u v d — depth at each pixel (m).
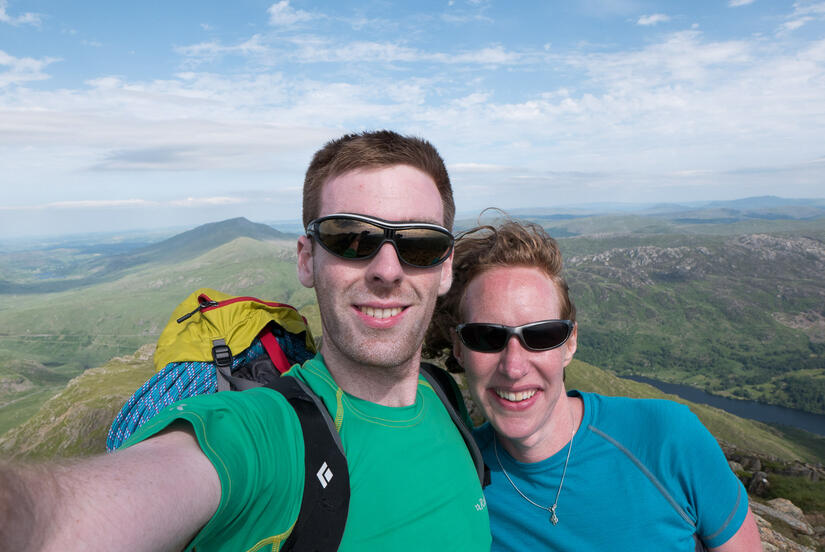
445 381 0.61
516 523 0.62
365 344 0.46
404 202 0.47
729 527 0.58
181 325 0.61
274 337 0.64
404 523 0.43
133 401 0.55
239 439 0.34
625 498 0.58
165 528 0.24
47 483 0.20
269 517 0.35
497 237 0.62
